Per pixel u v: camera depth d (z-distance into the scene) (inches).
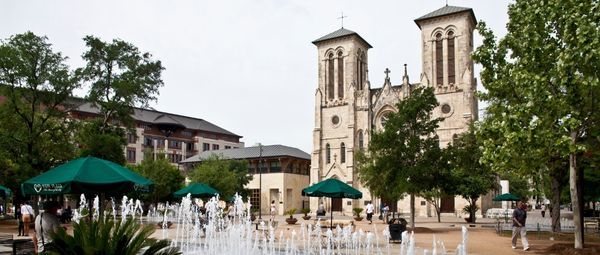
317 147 3248.0
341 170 3147.1
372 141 1546.5
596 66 776.9
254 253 917.2
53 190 517.0
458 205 2689.5
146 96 2108.8
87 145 1780.3
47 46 1668.3
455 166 1551.4
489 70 989.2
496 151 899.4
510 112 868.6
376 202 2935.5
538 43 864.3
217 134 4926.2
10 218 2017.7
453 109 2834.6
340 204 3154.5
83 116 3486.7
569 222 2030.0
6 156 1547.7
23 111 1633.9
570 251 852.0
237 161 3127.5
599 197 1449.3
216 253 917.2
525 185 3646.7
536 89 819.4
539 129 816.3
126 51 2078.0
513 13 952.9
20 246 656.4
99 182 523.2
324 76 3329.2
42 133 1670.8
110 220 434.0
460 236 1310.3
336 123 3235.7
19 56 1605.6
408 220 2326.5
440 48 2955.2
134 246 416.2
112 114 2050.9
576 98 815.1
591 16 795.4
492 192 2815.0
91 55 2012.8
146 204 2755.9
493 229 1601.9
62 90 1685.5
